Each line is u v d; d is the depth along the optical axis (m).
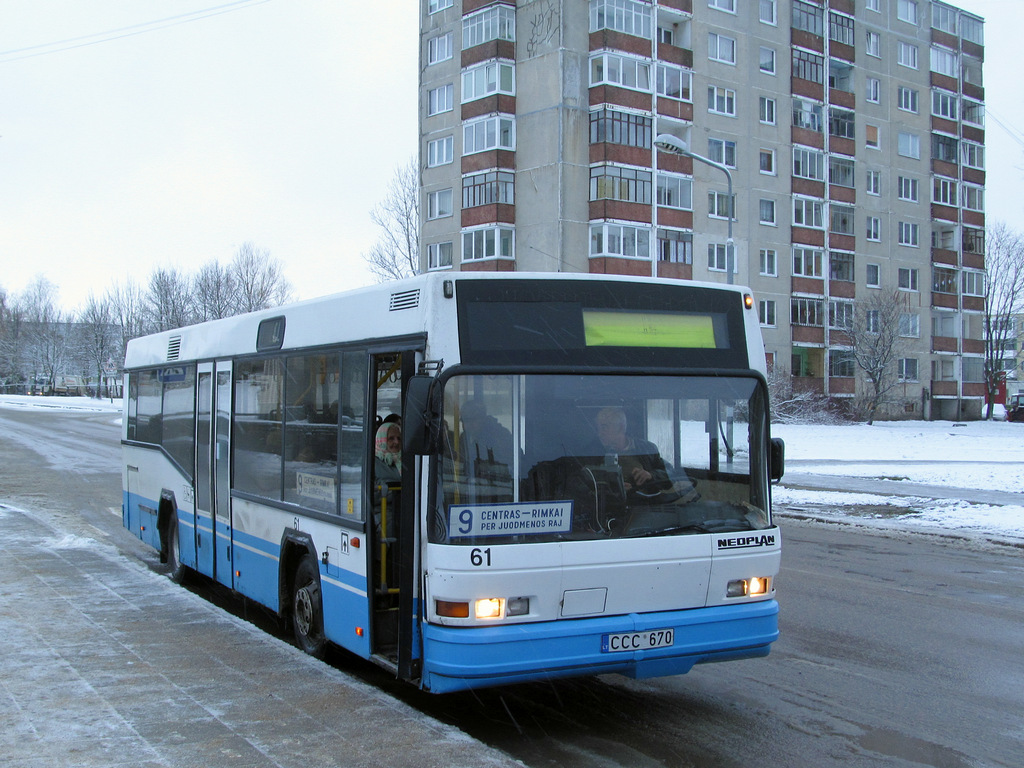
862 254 59.75
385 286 6.04
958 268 66.12
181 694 5.89
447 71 50.22
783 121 55.06
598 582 5.45
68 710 5.55
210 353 9.33
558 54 45.94
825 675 7.11
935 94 64.50
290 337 7.49
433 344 5.41
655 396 5.82
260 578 7.97
